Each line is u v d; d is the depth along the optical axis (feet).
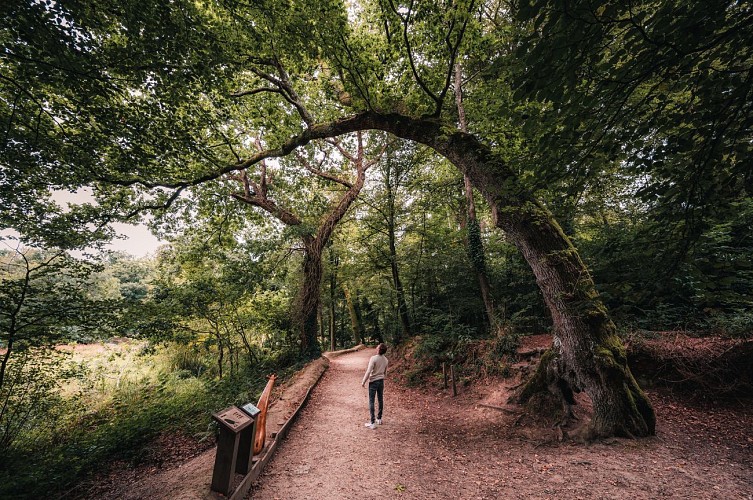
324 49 23.40
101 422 25.72
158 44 16.98
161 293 33.78
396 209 44.27
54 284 22.76
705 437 14.37
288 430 18.76
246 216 46.75
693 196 8.26
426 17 23.04
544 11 7.13
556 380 17.87
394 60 26.32
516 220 17.39
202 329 38.22
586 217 33.71
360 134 53.62
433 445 16.87
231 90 28.45
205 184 38.45
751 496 10.23
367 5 29.19
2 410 21.71
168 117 22.29
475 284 37.01
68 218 26.71
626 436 14.56
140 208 33.81
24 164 20.62
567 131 9.26
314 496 11.91
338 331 98.89
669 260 8.59
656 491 10.83
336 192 63.36
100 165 25.54
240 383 30.99
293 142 28.12
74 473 16.17
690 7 6.64
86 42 15.83
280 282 45.11
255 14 21.80
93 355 42.50
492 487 12.25
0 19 13.07
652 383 19.29
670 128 8.50
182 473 13.16
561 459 13.88
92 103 19.47
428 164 47.65
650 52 7.34
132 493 12.45
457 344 30.76
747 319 18.11
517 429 17.81
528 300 34.14
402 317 44.57
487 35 26.02
